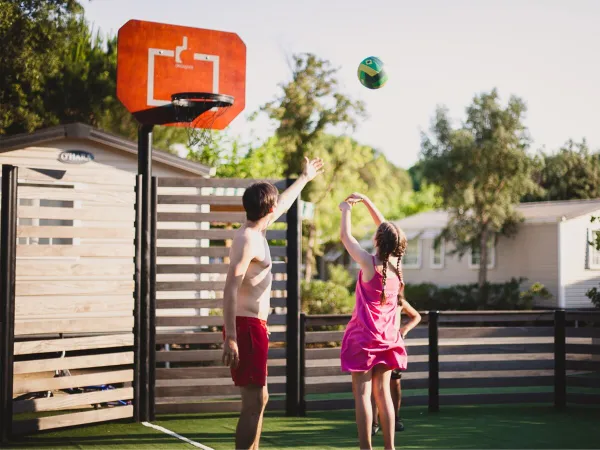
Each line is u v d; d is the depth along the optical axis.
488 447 7.05
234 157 26.78
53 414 8.67
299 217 8.86
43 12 21.55
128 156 14.60
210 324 8.58
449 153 27.25
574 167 40.19
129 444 7.02
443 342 18.47
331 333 9.02
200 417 8.46
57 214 7.54
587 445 7.18
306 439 7.39
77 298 9.23
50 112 28.88
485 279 27.17
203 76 8.94
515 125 27.33
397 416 7.84
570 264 26.22
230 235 8.62
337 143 28.98
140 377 8.16
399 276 5.85
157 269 8.38
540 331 9.65
